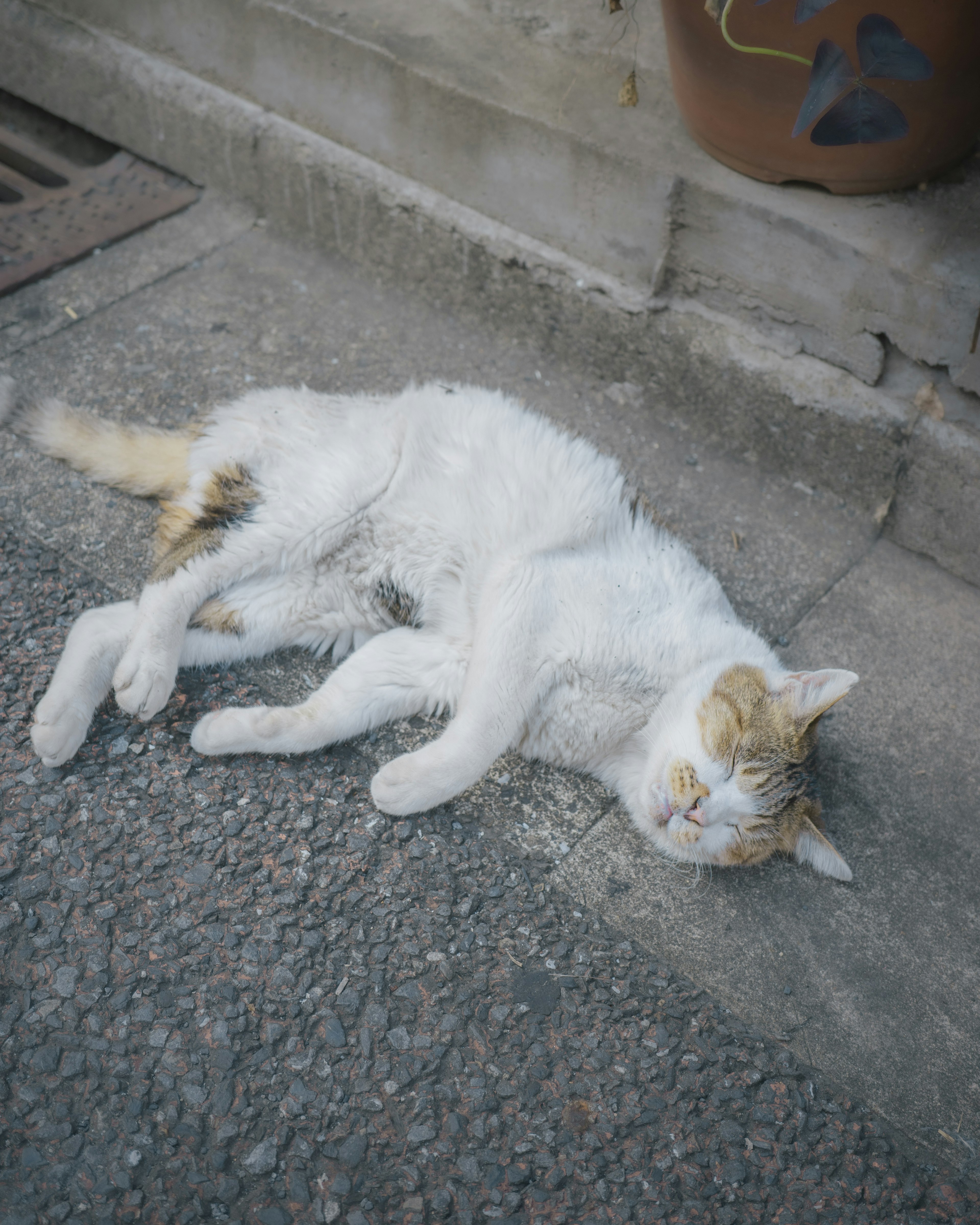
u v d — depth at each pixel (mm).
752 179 964
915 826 843
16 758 799
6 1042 692
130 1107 677
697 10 873
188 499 888
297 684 882
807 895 808
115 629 837
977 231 919
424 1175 672
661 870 812
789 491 1033
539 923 770
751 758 801
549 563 840
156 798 792
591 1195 673
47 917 735
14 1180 653
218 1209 652
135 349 1084
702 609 862
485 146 1057
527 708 823
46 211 1200
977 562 970
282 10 1099
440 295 1157
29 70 1299
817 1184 689
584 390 1097
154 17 1191
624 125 1010
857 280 933
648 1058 722
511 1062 712
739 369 1014
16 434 975
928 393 950
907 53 797
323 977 730
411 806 794
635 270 1044
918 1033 749
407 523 883
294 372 1079
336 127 1141
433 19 1105
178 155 1246
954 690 914
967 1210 688
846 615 955
